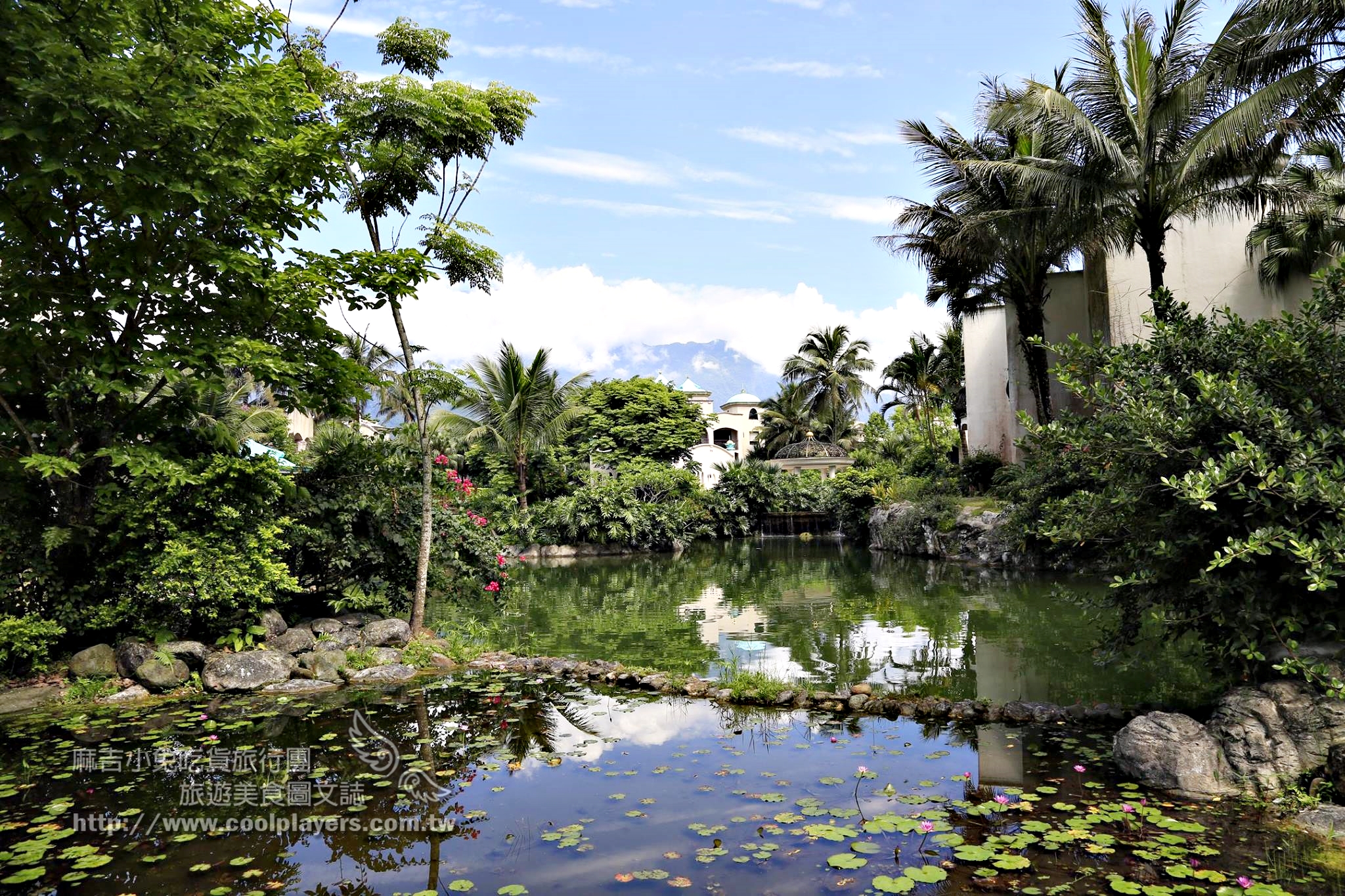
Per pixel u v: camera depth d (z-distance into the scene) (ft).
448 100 29.35
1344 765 13.89
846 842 13.21
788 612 41.93
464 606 43.37
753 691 23.20
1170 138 47.80
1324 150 50.57
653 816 14.53
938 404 121.70
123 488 26.35
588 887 11.79
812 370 149.18
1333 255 59.41
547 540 92.27
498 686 25.07
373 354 52.75
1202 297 66.23
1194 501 15.14
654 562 82.84
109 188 23.08
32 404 26.73
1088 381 20.20
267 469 26.58
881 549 84.99
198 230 25.66
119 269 23.62
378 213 31.53
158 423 27.32
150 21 23.57
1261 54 41.81
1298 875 11.68
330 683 25.41
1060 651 29.43
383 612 33.17
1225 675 18.43
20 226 22.50
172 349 24.80
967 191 63.10
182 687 24.53
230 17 25.57
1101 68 49.16
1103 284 62.18
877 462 113.91
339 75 30.32
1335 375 16.78
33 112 20.33
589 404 136.56
